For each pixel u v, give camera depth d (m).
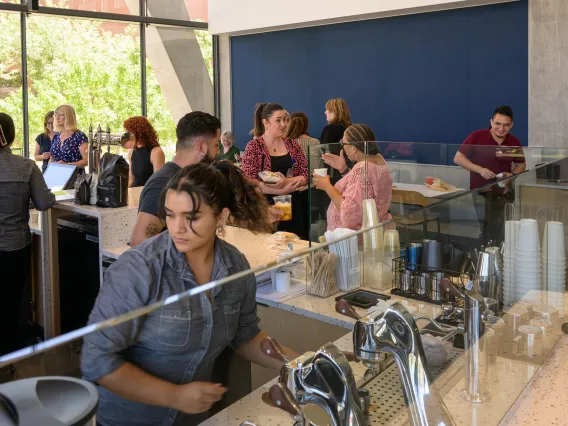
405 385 1.07
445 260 1.70
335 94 8.43
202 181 1.31
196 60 9.84
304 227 4.18
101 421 0.74
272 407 0.94
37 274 4.43
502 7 6.70
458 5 6.96
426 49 7.40
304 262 1.27
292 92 9.00
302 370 0.94
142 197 2.60
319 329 1.10
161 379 0.85
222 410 0.94
